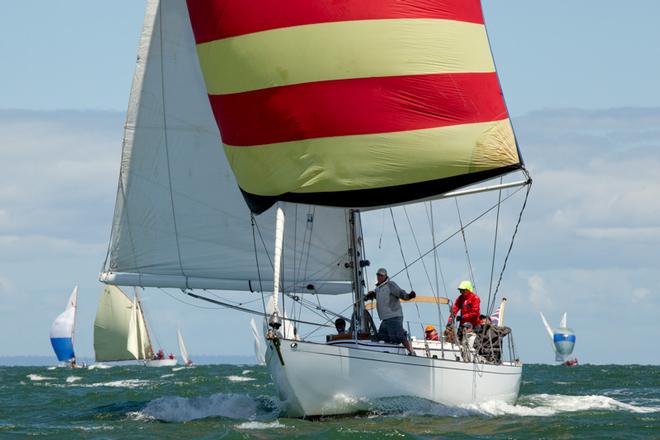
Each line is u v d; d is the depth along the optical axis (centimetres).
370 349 5834
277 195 5991
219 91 6094
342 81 5809
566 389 9906
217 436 5412
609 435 5431
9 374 17950
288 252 6650
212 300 6950
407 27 5828
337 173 5897
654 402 8094
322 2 5791
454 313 6662
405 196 5950
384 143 5859
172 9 6944
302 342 5603
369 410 5834
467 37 5997
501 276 6425
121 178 6975
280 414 6197
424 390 5931
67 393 10325
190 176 6919
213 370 18462
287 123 5884
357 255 6544
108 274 7006
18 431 5981
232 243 6838
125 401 8688
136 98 6969
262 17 5859
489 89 6025
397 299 5962
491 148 5981
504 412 6394
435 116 5884
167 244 6938
